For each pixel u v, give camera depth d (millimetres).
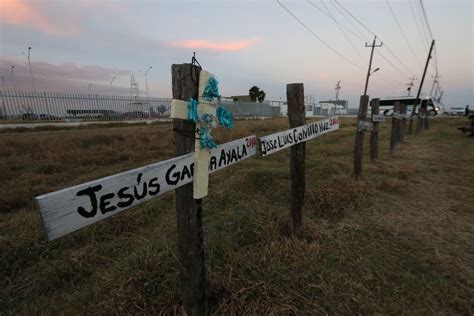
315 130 2703
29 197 3520
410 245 2445
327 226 2764
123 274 1949
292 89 2398
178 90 1236
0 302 1868
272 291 1771
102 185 939
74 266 2182
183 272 1472
